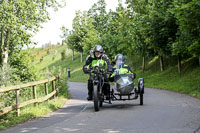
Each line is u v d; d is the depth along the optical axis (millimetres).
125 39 29656
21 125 6918
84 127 6195
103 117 7473
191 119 6723
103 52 9023
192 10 13117
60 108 10148
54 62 76688
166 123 6309
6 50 18766
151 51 27562
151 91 16672
